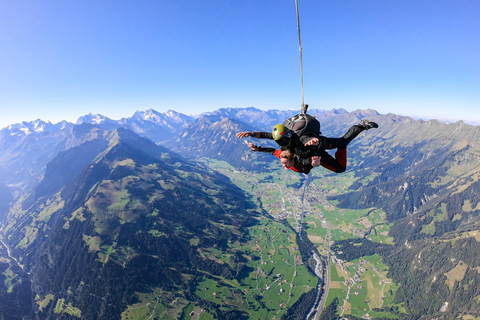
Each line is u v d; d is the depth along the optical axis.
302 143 6.60
